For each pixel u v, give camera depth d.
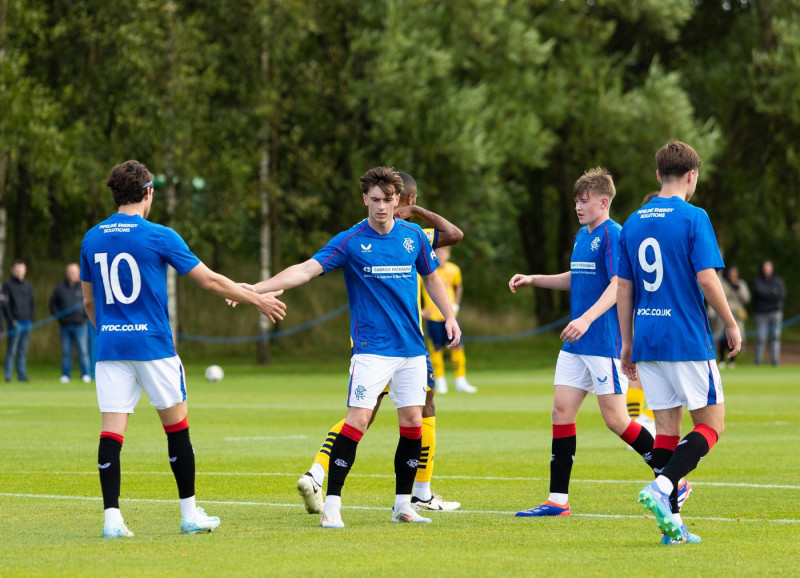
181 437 23.23
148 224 23.17
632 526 24.11
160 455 38.28
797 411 58.78
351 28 119.69
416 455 24.98
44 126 98.88
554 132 132.88
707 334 22.28
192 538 22.53
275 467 35.19
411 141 116.00
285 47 113.69
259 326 119.69
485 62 119.62
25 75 108.19
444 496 29.14
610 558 20.17
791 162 144.38
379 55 115.38
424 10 117.44
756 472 33.81
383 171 24.41
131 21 108.38
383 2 118.12
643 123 120.94
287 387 80.56
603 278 26.23
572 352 26.48
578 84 124.50
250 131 115.62
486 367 114.88
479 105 115.75
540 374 101.62
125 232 22.97
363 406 24.27
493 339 134.38
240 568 19.16
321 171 118.62
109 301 22.91
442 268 71.88
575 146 129.88
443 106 114.69
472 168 114.38
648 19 127.06
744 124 133.75
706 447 21.73
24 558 20.14
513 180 142.38
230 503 27.81
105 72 108.31
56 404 63.06
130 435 45.53
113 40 108.12
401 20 116.06
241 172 111.88
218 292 23.38
